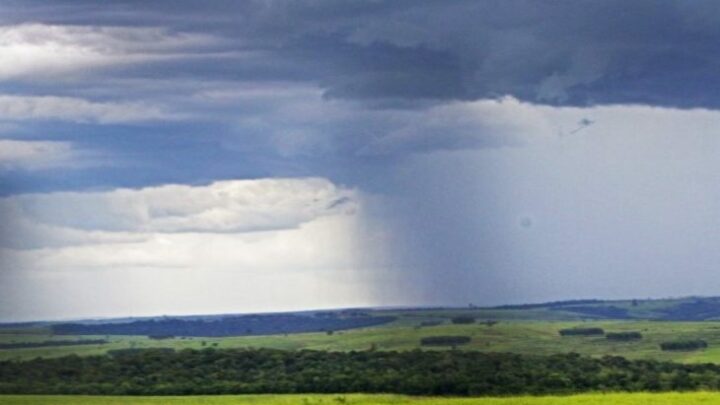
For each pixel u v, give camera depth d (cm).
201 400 14025
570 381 14050
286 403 13988
